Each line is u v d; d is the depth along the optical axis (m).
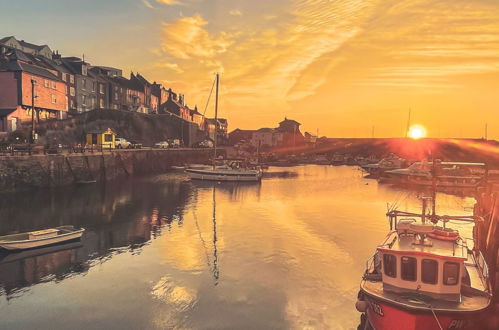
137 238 25.44
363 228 29.80
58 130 69.81
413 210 39.22
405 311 11.02
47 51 89.62
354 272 19.55
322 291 17.03
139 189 50.72
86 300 15.61
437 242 13.16
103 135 70.19
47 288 16.73
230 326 13.74
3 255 20.98
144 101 115.19
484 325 12.58
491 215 19.31
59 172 47.06
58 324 13.66
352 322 14.22
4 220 29.05
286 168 106.81
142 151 74.12
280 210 37.78
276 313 14.81
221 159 89.62
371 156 147.00
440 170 64.00
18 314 14.34
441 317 10.85
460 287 11.97
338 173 88.69
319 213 36.38
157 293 16.47
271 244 24.66
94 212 33.69
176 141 103.25
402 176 64.81
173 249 23.08
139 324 13.75
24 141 55.81
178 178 66.88
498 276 14.84
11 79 61.78
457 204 44.75
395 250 12.12
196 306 15.29
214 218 33.06
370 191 55.09
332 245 24.62
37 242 22.30
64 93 76.88
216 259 21.31
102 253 21.91
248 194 49.69
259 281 18.08
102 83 93.12
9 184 40.12
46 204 36.03
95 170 54.56
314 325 13.94
